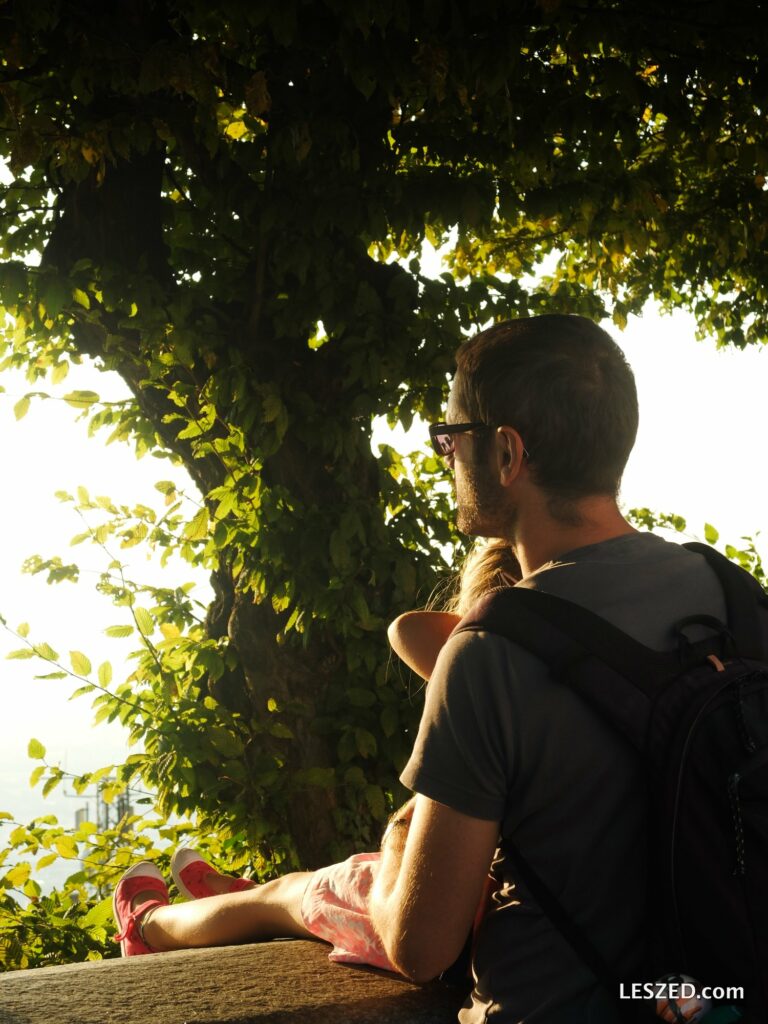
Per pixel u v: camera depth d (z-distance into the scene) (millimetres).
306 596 3852
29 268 3922
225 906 2152
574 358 1334
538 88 4223
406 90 3711
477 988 1352
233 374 3885
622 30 3713
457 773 1233
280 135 3678
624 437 1354
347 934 1810
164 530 4070
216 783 3934
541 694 1208
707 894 1112
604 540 1329
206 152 3922
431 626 2035
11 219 4461
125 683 4012
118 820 4117
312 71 3791
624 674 1185
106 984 1690
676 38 3898
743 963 1100
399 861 1632
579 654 1197
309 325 3971
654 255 6883
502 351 1358
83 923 3785
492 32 3592
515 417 1332
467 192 4047
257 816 3930
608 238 5059
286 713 4055
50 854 3988
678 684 1173
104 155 3672
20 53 3340
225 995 1621
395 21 3301
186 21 3768
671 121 4160
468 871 1241
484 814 1232
